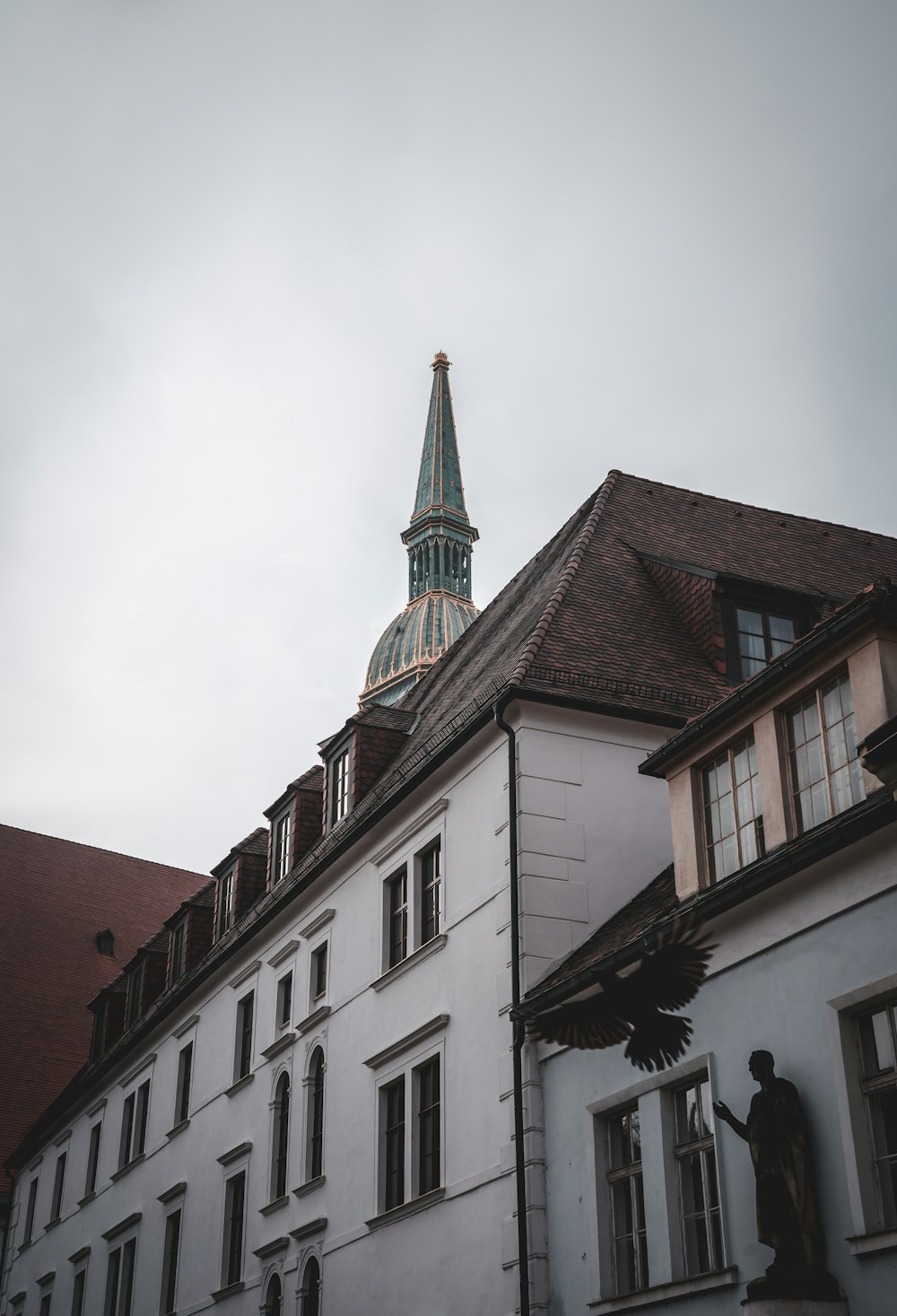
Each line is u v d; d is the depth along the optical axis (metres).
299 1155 23.91
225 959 29.34
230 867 32.34
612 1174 16.16
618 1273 15.73
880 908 12.98
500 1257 17.23
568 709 19.81
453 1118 19.09
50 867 52.44
